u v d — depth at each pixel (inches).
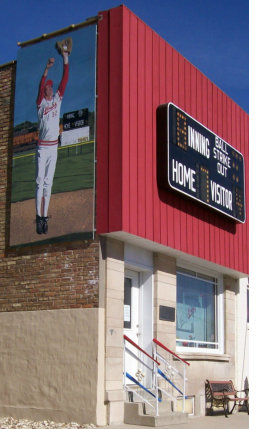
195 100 542.3
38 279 443.2
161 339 486.6
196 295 575.5
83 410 402.6
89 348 409.7
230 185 577.9
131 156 432.1
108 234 422.6
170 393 487.5
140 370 476.1
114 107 431.5
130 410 416.8
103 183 424.8
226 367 599.8
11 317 449.1
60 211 438.6
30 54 482.0
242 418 523.8
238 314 647.1
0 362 446.3
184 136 493.0
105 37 447.2
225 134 595.8
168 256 511.2
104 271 422.6
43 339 430.9
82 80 449.7
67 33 466.0
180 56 522.9
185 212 503.8
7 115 490.3
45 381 422.6
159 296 490.3
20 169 466.3
